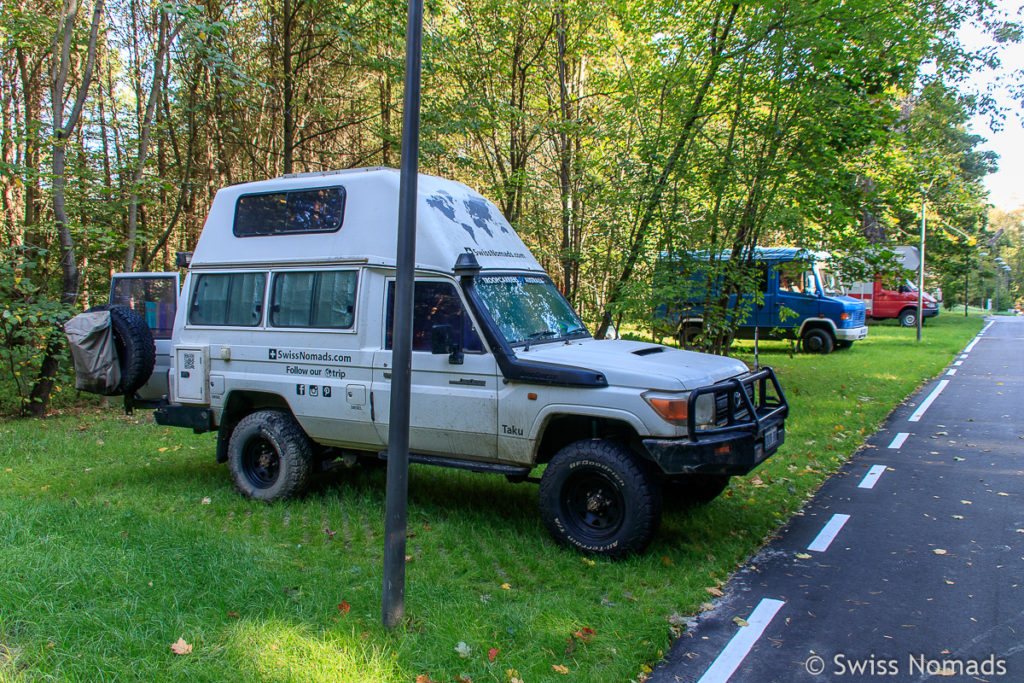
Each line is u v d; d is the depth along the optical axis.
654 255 10.95
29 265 10.07
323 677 3.36
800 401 11.51
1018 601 4.54
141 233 13.00
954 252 33.41
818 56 9.94
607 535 5.20
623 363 5.31
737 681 3.66
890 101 12.30
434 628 3.94
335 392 6.18
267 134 17.12
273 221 6.66
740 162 10.54
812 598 4.62
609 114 11.79
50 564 4.35
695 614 4.40
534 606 4.30
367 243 6.12
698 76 10.76
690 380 5.09
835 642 4.05
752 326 19.69
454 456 5.89
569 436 5.81
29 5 12.59
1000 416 10.54
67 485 6.91
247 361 6.69
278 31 14.59
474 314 5.62
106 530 5.16
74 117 10.74
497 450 5.61
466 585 4.68
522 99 12.94
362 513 6.12
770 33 10.02
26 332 10.08
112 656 3.41
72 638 3.53
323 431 6.32
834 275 12.64
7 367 10.71
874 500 6.70
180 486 6.96
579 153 12.05
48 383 10.78
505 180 12.55
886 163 13.07
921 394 12.67
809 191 11.27
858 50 10.49
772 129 10.75
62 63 10.76
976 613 4.39
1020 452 8.38
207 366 6.88
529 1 11.98
